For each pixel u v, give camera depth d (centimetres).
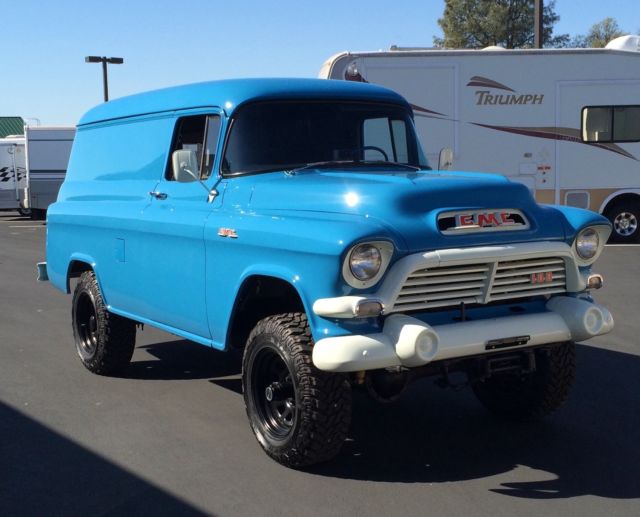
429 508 422
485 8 5191
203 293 531
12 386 667
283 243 451
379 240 418
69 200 733
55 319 972
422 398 621
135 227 605
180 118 589
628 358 731
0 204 2888
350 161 562
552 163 1524
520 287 471
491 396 569
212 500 436
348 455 501
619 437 530
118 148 672
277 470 476
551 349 525
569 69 1502
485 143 1507
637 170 1533
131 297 627
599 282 497
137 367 726
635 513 414
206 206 540
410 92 1483
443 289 441
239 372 706
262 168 536
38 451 514
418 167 594
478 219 457
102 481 465
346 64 1464
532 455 499
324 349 421
